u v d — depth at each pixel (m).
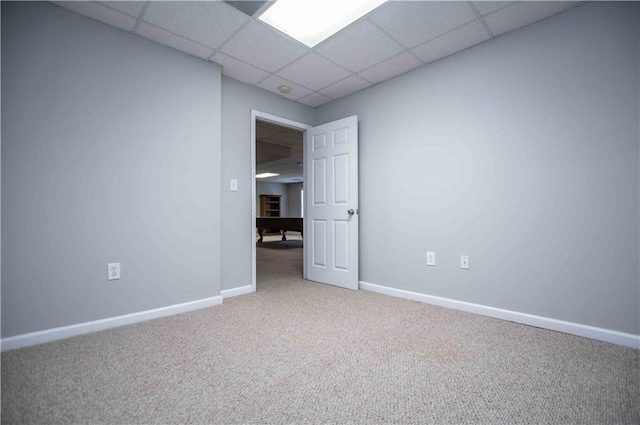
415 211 2.73
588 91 1.88
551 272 2.01
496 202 2.24
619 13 1.78
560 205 1.97
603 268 1.83
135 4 1.87
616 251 1.79
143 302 2.21
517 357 1.63
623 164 1.77
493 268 2.26
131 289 2.16
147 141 2.24
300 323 2.16
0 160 1.65
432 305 2.57
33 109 1.79
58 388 1.34
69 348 1.74
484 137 2.30
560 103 1.97
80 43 1.96
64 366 1.53
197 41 2.29
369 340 1.87
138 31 2.15
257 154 5.93
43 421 1.12
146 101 2.23
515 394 1.30
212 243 2.59
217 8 1.92
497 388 1.35
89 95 1.99
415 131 2.73
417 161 2.71
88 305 1.98
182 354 1.67
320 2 1.88
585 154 1.88
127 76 2.15
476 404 1.24
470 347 1.76
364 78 2.92
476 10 1.94
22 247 1.76
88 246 1.98
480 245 2.33
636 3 1.74
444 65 2.54
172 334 1.95
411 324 2.13
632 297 1.74
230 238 2.90
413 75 2.75
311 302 2.67
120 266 2.11
